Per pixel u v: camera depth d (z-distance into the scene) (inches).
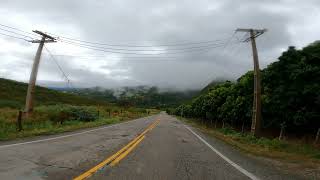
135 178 307.4
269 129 1218.0
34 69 1172.5
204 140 843.4
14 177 281.4
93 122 1374.3
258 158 530.3
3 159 369.4
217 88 2128.4
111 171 336.8
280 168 428.8
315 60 928.9
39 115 1129.4
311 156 577.6
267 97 1056.8
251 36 1011.9
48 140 621.3
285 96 971.9
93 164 373.7
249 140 904.3
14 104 1978.3
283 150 681.0
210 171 368.8
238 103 1359.5
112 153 482.0
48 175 298.4
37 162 363.9
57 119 1160.2
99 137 753.0
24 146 502.6
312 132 984.9
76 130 950.4
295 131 1069.8
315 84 874.1
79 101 4131.4
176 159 456.1
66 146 542.3
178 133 1064.8
